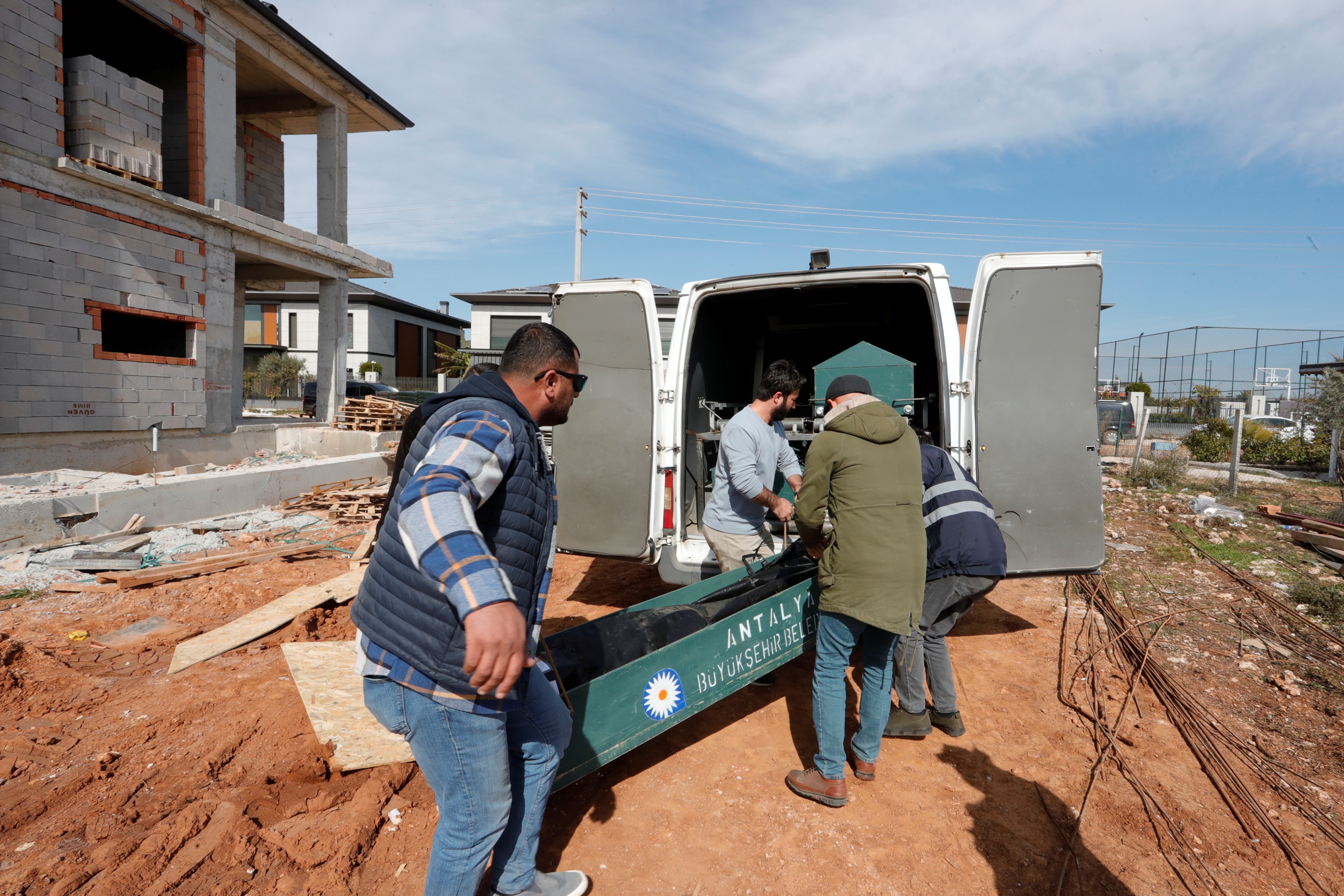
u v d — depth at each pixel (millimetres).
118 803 2588
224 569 5789
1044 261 3549
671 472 4148
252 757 2930
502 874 2070
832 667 2754
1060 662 4152
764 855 2479
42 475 7234
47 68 8016
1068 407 3574
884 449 2732
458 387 1827
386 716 1750
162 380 9617
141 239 9242
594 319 4246
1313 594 5125
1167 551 6652
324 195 13828
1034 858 2479
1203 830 2625
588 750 2520
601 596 5359
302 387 32656
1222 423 15805
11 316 7766
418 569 1479
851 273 3992
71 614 4660
